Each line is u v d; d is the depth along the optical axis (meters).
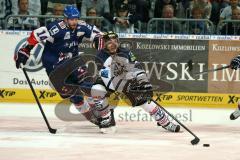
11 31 12.51
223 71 12.37
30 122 11.62
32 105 12.51
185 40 12.38
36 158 8.09
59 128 10.95
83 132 10.55
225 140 9.88
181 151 8.76
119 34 12.41
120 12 14.32
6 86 12.55
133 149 8.86
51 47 10.69
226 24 12.95
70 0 14.50
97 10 14.95
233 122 12.21
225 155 8.48
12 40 12.53
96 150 8.73
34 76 12.48
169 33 12.93
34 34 10.45
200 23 13.00
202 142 9.63
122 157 8.23
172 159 8.14
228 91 12.37
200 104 12.41
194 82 12.41
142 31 14.31
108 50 10.26
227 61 12.37
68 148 8.86
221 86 12.38
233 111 12.34
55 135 10.10
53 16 12.99
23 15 12.97
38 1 14.61
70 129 10.89
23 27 13.09
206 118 12.32
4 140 9.48
